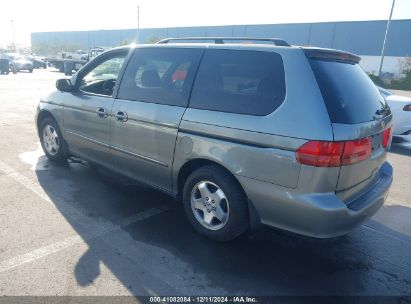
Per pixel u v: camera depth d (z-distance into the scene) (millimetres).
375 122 3064
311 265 3141
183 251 3229
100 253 3123
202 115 3213
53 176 4836
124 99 3965
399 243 3629
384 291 2848
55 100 4996
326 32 50344
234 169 3008
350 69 3191
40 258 2990
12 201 4020
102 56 4512
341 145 2627
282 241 3502
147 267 2969
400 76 36188
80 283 2715
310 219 2721
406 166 6562
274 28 54312
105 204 4094
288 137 2703
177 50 3635
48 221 3615
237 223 3162
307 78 2760
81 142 4641
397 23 44438
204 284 2807
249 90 3023
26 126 7863
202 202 3400
